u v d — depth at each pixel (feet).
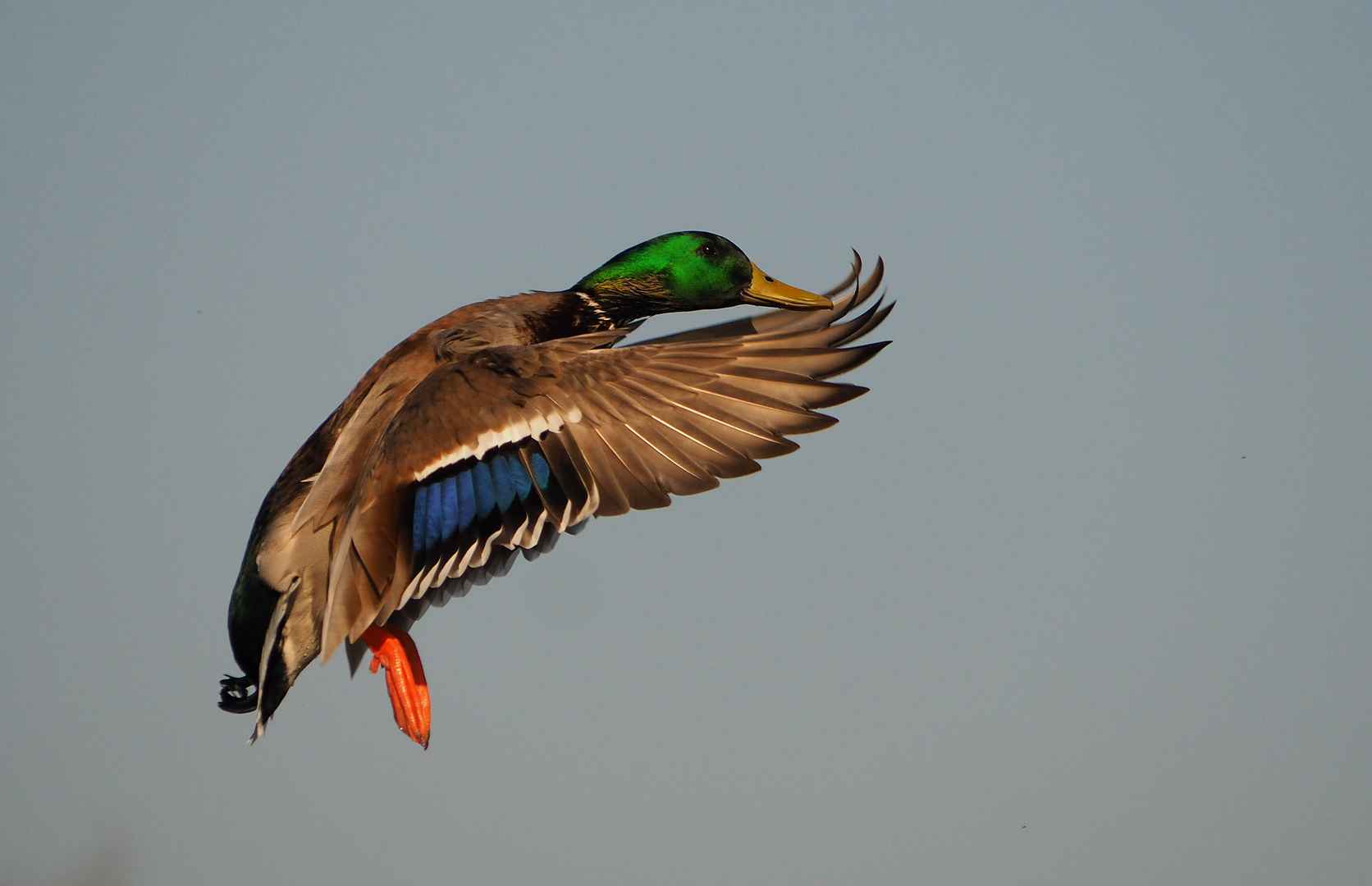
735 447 27.55
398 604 27.71
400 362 32.89
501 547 30.68
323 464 31.24
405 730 30.19
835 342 31.71
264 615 29.94
